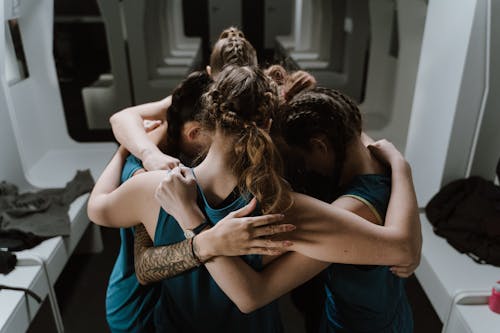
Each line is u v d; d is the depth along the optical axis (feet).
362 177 3.56
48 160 10.51
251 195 2.95
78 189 8.63
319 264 3.07
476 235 6.91
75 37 19.04
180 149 4.14
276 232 2.76
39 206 7.89
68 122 16.85
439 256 6.75
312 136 3.46
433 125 7.95
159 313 3.62
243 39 4.93
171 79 14.28
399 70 11.09
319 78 14.64
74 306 8.29
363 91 14.39
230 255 2.86
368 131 11.97
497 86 7.06
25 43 9.73
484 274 6.35
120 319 4.22
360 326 4.00
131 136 4.25
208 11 22.61
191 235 2.92
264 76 3.20
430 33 7.77
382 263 3.07
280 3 22.53
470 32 6.60
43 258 6.75
